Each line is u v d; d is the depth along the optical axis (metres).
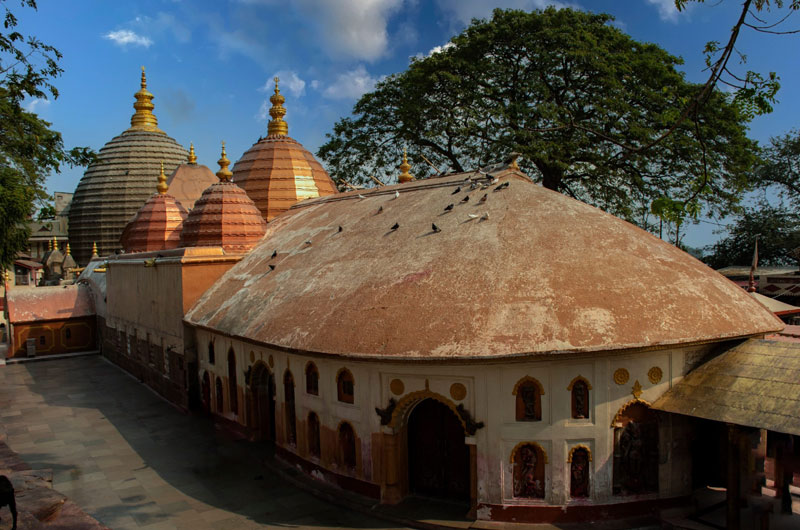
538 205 15.48
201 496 14.69
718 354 12.68
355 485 13.85
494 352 11.58
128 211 55.41
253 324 16.59
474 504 12.36
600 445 12.05
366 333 13.07
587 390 12.08
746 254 43.16
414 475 13.76
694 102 9.78
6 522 10.91
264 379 18.61
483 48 33.09
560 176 33.25
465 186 17.91
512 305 12.36
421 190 19.55
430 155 38.56
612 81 30.09
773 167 42.00
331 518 13.05
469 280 13.27
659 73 31.14
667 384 12.43
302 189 30.98
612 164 32.72
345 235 18.64
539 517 12.02
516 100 33.34
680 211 10.47
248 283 19.92
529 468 12.20
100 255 55.44
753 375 11.66
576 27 32.22
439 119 34.31
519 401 12.12
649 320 12.18
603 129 31.64
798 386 10.82
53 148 19.98
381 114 38.44
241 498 14.48
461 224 15.39
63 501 12.23
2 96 17.33
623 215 34.00
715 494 12.85
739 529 11.06
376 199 21.08
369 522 12.71
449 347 11.93
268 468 16.44
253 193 30.81
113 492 15.09
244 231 23.84
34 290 37.78
